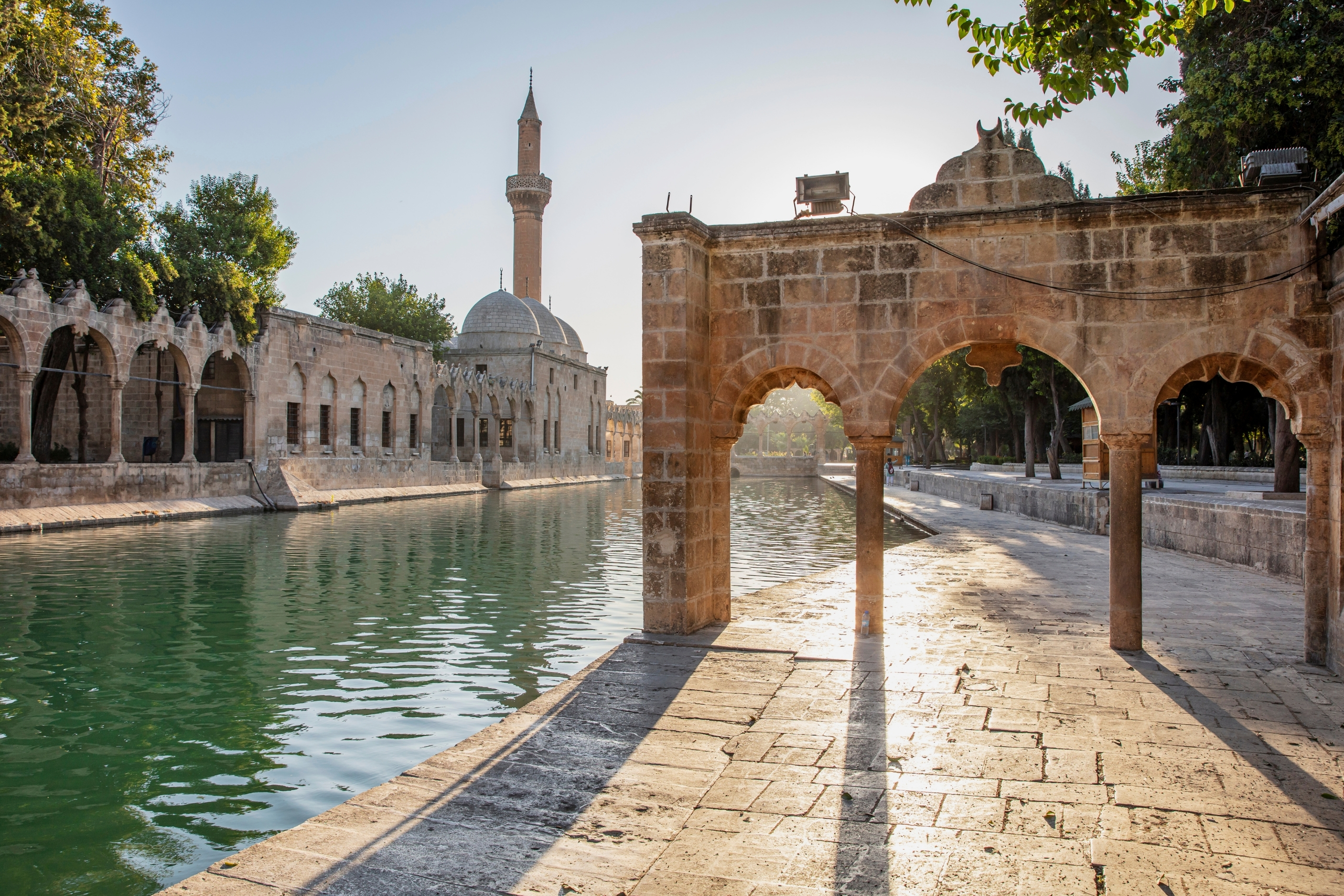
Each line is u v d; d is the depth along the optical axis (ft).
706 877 17.16
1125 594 35.73
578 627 49.55
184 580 65.05
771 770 22.89
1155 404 36.81
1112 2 29.27
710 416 40.86
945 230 37.52
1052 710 27.73
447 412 250.57
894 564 64.49
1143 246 35.58
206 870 18.85
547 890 16.75
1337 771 22.48
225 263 135.74
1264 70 66.33
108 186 119.85
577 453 283.79
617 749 24.64
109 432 143.64
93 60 112.68
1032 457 155.74
